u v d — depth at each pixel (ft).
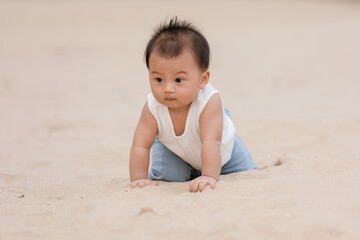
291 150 21.45
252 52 61.26
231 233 10.64
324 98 34.94
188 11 105.29
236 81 43.75
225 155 15.64
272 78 44.86
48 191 15.76
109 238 10.85
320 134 24.20
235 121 28.17
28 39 68.33
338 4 130.31
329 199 12.47
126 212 12.30
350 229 10.51
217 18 96.63
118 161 20.89
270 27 85.10
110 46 64.49
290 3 129.70
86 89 40.11
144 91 39.68
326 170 15.75
